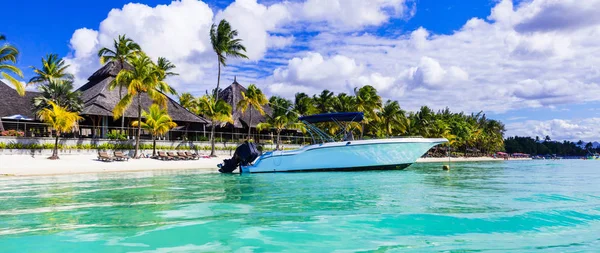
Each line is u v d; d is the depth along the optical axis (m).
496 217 6.64
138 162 25.56
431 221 6.36
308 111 44.53
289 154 17.94
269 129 44.81
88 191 10.95
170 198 9.38
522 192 10.47
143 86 29.03
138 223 6.32
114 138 30.28
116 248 4.86
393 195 9.73
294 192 10.48
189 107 53.41
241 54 41.62
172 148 32.41
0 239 5.29
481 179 15.36
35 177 16.72
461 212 7.14
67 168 20.58
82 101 32.12
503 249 4.77
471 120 82.62
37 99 29.20
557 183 13.60
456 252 4.64
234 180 14.54
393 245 4.95
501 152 94.06
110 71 38.53
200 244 5.04
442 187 11.78
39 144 26.30
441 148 65.06
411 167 28.39
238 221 6.46
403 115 54.72
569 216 6.74
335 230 5.78
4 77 22.95
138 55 39.53
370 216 6.80
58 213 7.27
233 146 36.47
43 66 36.00
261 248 4.84
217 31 40.88
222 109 33.78
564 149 138.38
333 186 12.09
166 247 4.89
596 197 9.38
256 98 38.97
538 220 6.43
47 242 5.14
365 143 17.94
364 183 13.06
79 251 4.73
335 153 17.86
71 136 31.11
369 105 46.09
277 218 6.70
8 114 32.97
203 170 22.27
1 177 16.67
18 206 8.11
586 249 4.78
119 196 9.78
